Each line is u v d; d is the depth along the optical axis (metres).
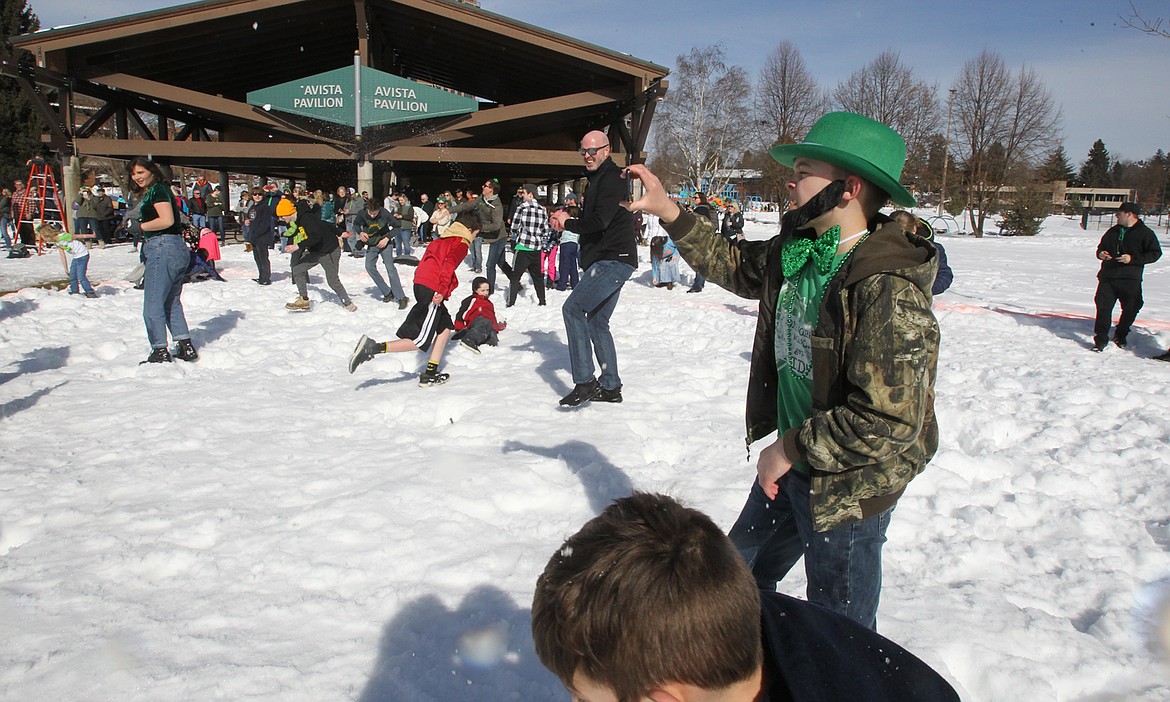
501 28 20.20
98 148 21.36
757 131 60.19
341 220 20.06
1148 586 3.38
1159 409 6.26
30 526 3.64
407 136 22.06
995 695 2.67
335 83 20.86
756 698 1.24
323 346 8.38
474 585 3.15
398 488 4.01
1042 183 58.88
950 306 12.52
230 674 2.52
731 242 2.62
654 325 10.49
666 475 4.45
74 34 18.78
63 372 6.84
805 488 2.20
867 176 2.05
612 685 1.12
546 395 6.17
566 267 14.16
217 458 4.60
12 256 18.98
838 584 2.17
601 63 20.25
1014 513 4.08
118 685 2.46
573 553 1.15
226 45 22.02
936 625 2.96
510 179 31.86
